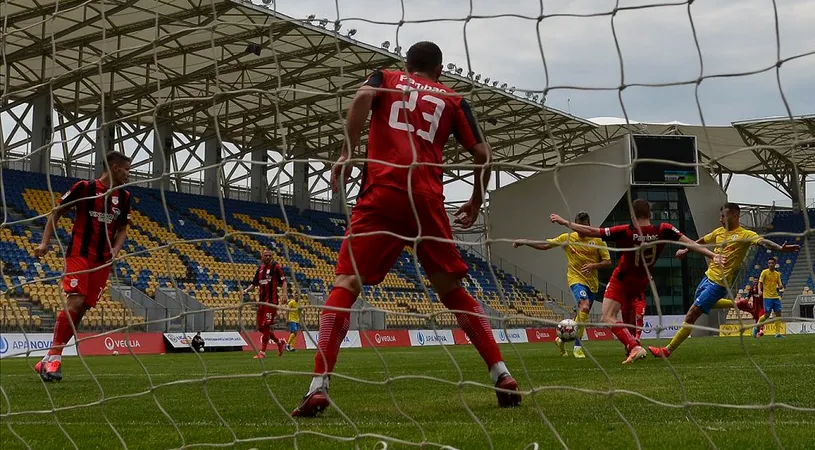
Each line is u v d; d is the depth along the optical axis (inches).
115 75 923.4
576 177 1218.0
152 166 1093.8
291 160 116.0
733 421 125.3
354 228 142.3
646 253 291.0
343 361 422.6
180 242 123.5
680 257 284.7
